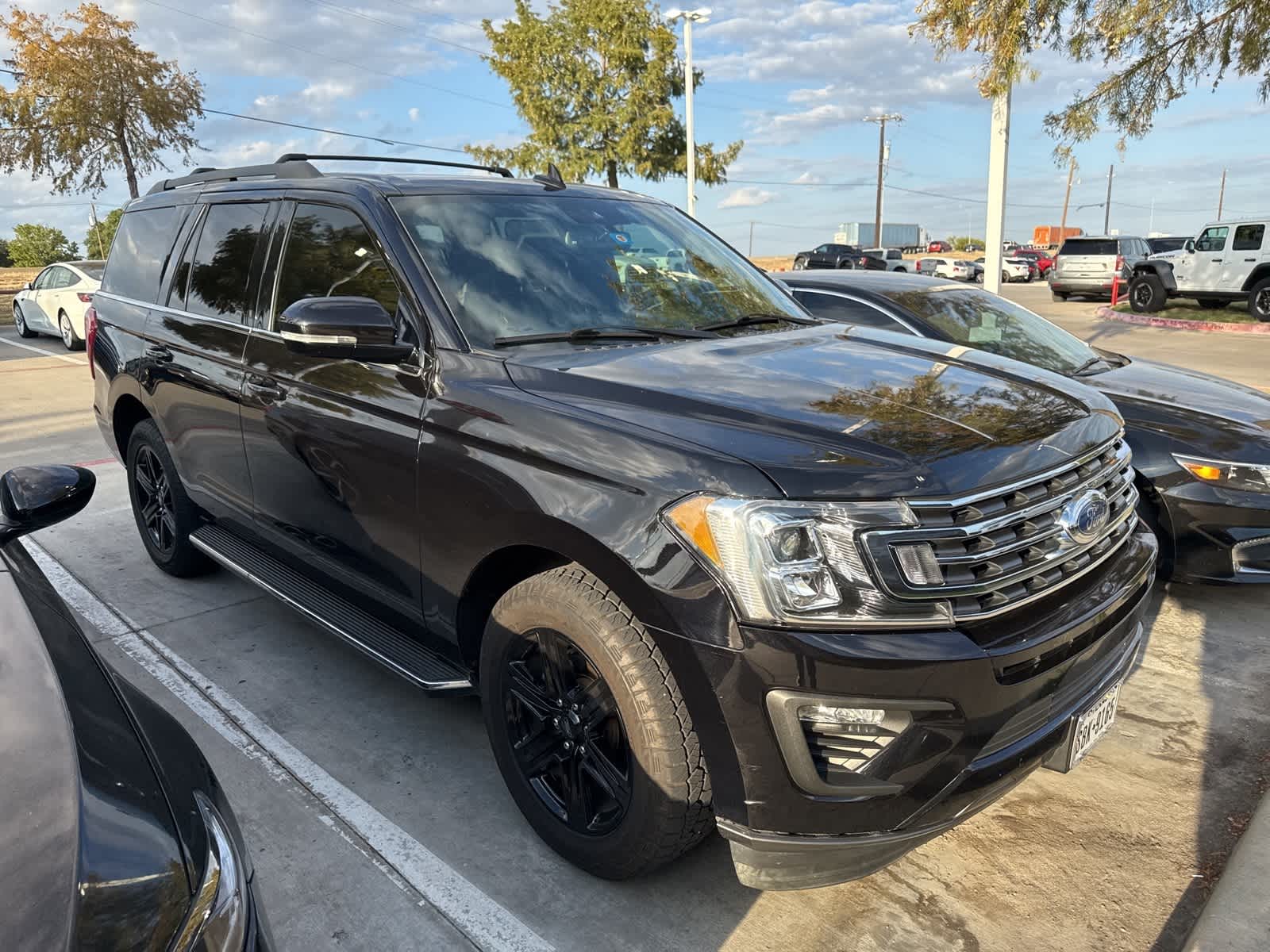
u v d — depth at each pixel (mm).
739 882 2592
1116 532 2631
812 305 5855
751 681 2018
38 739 1476
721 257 3867
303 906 2504
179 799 1527
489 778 3098
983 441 2291
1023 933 2420
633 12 25531
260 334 3516
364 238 3141
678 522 2109
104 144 24797
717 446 2174
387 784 3064
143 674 3812
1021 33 11742
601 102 26031
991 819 2924
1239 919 2324
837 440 2199
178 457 4199
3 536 2145
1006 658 2074
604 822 2490
